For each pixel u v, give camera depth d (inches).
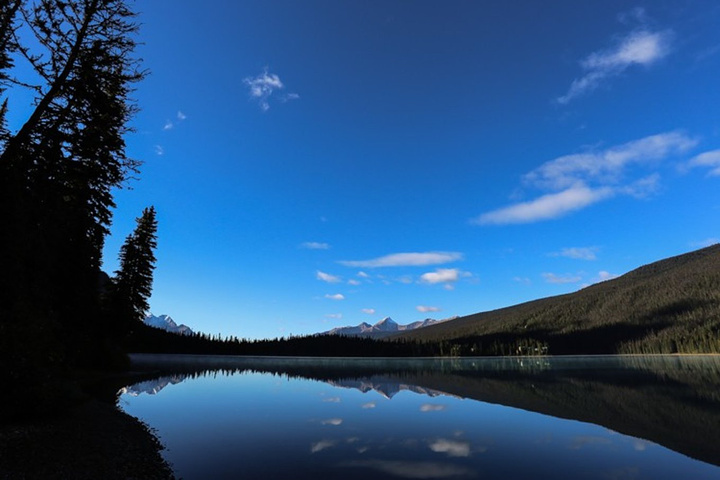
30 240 689.0
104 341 1571.1
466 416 948.6
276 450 614.2
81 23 490.3
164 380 1636.3
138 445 582.6
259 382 1834.4
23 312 585.9
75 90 492.4
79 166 537.3
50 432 510.3
